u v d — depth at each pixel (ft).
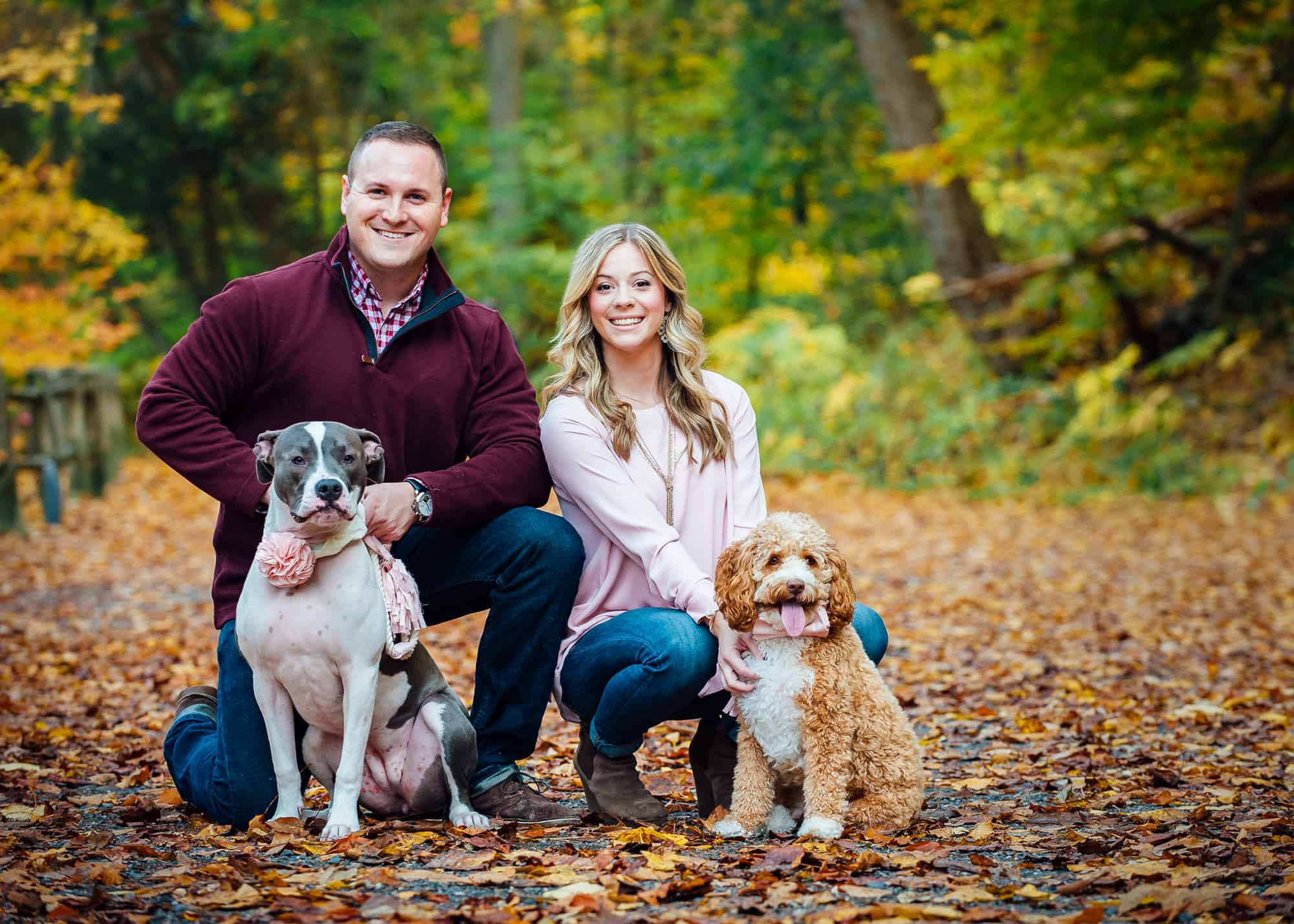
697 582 13.41
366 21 79.15
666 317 14.67
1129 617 30.68
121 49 74.38
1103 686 23.26
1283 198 61.11
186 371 13.80
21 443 52.24
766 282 91.91
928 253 83.41
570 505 14.61
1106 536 44.80
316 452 12.61
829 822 12.46
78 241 59.11
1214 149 58.29
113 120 61.46
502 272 80.74
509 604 13.84
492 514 14.03
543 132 89.56
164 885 11.25
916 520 50.26
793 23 80.43
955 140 59.98
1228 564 38.17
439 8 85.25
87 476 53.21
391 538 13.30
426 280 14.64
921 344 67.26
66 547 40.81
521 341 81.20
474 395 14.92
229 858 11.84
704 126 91.56
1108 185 61.46
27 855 12.03
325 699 13.03
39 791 15.65
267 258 78.64
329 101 77.20
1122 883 11.07
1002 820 13.91
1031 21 56.54
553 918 10.44
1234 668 24.68
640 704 13.21
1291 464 50.75
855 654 12.94
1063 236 65.98
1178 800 14.97
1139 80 59.72
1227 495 50.29
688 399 14.56
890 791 12.91
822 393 66.39
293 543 12.43
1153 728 19.81
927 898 10.86
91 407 54.60
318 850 12.36
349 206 14.07
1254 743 18.28
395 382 14.32
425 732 13.51
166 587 34.86
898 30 66.39
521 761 18.01
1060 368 64.90
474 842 12.62
